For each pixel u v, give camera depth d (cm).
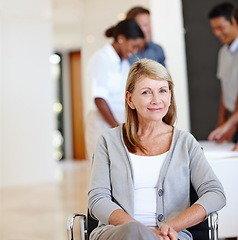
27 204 636
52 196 695
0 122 859
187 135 213
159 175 206
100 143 218
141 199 206
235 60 529
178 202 204
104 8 564
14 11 830
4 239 438
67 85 1299
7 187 837
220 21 532
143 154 210
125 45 495
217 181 203
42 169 886
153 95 206
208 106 546
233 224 246
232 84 527
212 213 194
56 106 1313
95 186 208
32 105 879
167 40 534
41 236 444
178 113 546
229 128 502
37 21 880
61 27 980
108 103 484
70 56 1288
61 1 762
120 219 191
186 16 541
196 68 545
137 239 169
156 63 210
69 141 1323
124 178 207
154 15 533
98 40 566
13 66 867
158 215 202
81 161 1281
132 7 536
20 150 871
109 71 488
